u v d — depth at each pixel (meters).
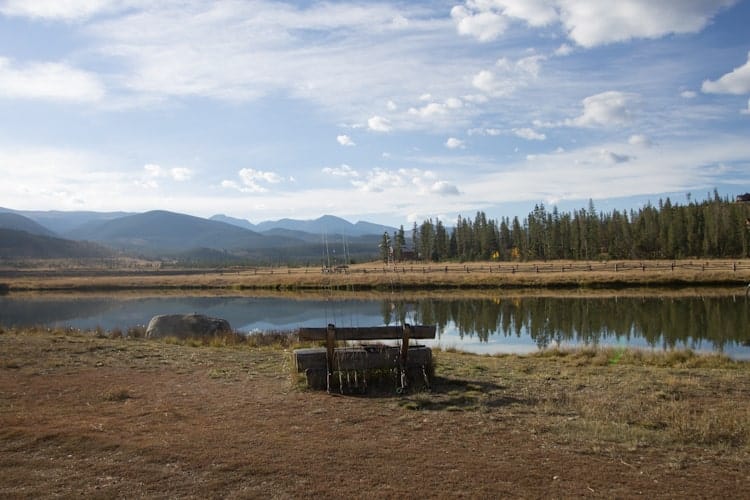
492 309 40.28
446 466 6.26
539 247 119.19
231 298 57.38
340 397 9.70
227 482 5.72
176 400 9.45
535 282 57.81
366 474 5.98
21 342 16.02
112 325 34.56
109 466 6.16
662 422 8.22
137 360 13.72
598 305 40.31
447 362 14.34
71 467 6.12
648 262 83.50
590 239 112.06
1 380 10.89
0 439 7.05
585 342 24.27
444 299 49.12
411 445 7.02
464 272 70.94
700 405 9.38
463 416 8.48
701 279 53.69
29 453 6.57
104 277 91.25
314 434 7.46
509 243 133.12
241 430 7.61
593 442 7.18
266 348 17.47
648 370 13.16
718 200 124.69
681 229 105.50
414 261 131.75
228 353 15.27
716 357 16.12
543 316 35.44
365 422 8.11
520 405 9.20
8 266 163.12
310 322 35.94
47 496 5.34
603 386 10.88
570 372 12.66
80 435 7.21
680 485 5.79
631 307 38.38
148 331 22.55
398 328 10.68
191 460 6.36
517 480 5.87
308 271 88.69
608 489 5.66
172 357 14.27
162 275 94.69
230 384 10.84
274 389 10.35
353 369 10.45
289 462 6.32
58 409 8.72
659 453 6.80
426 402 9.30
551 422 8.16
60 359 13.45
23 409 8.67
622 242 110.31
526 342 25.45
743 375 12.45
